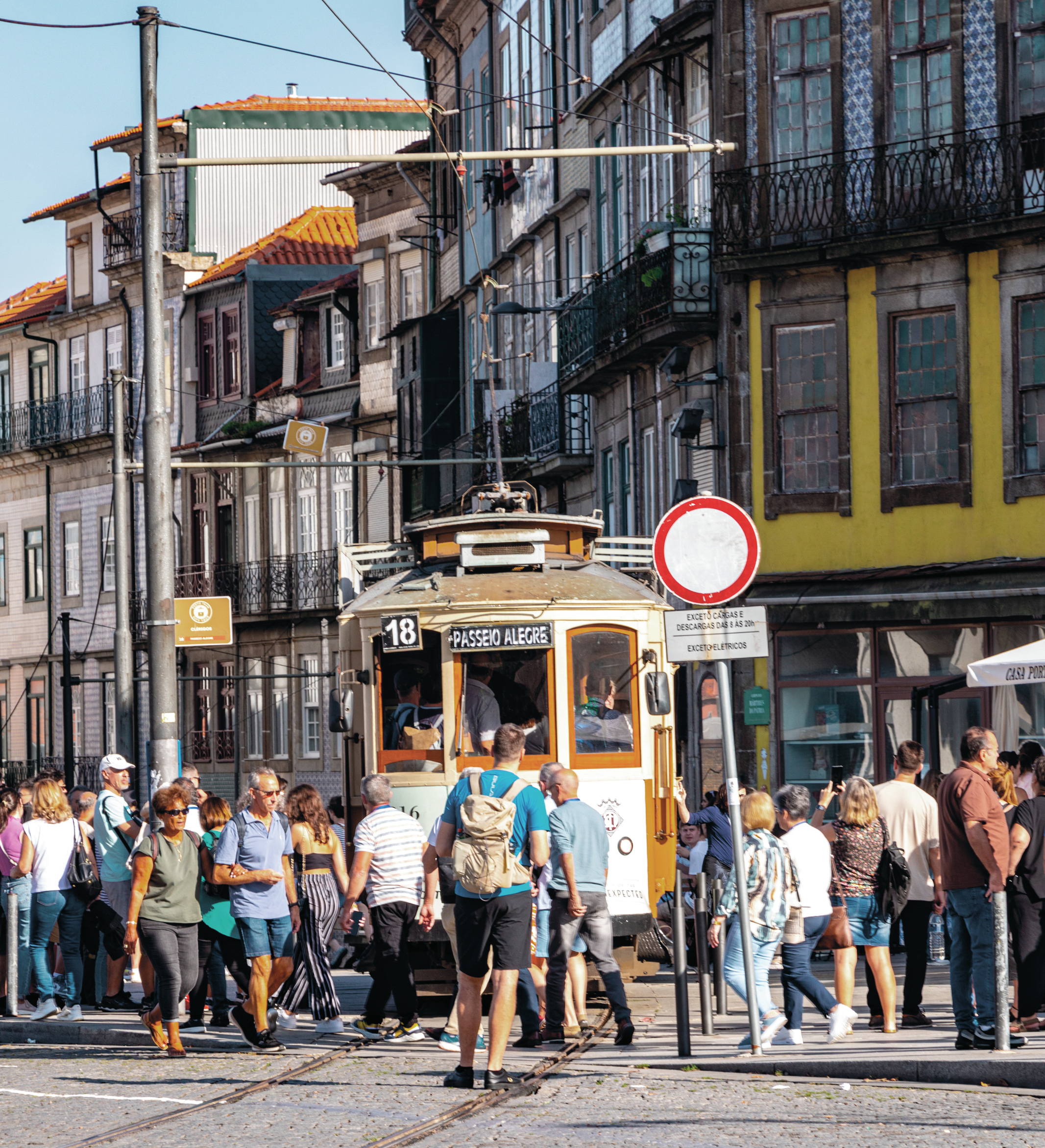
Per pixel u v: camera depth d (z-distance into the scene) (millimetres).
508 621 32438
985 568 50875
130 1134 21141
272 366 109875
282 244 110688
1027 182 51375
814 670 53469
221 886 29875
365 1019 29516
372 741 33000
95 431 115125
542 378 75812
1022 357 51469
